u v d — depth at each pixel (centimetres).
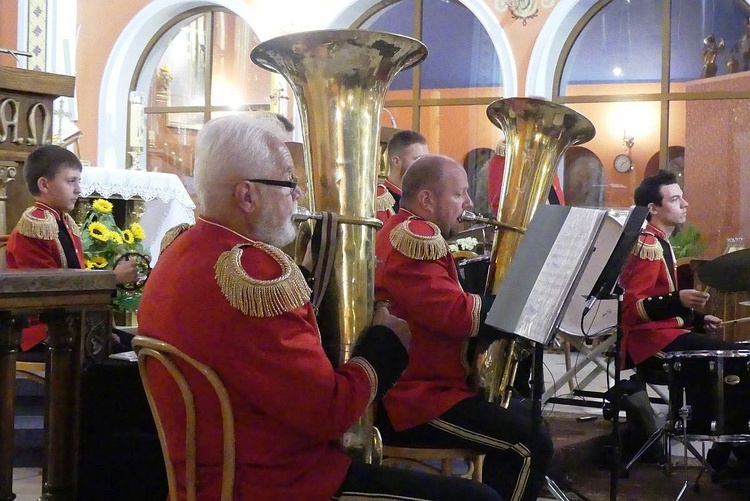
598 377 651
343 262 223
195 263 191
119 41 1131
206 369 183
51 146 410
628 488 400
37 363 399
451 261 276
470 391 277
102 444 289
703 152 902
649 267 413
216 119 201
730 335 660
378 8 1024
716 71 898
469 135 998
